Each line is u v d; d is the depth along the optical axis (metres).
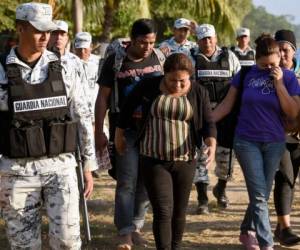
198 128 6.54
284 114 7.11
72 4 18.00
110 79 7.53
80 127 5.69
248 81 7.17
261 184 7.06
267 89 7.07
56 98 5.47
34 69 5.46
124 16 29.06
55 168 5.50
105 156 7.54
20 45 5.45
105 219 9.29
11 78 5.38
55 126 5.45
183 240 8.35
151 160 6.48
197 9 20.81
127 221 7.35
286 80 7.14
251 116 7.11
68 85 5.58
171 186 6.50
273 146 7.09
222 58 9.63
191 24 10.28
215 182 12.32
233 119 7.30
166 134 6.42
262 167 7.10
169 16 38.91
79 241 5.61
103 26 20.83
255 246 7.44
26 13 5.35
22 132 5.38
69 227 5.51
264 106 7.06
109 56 7.56
